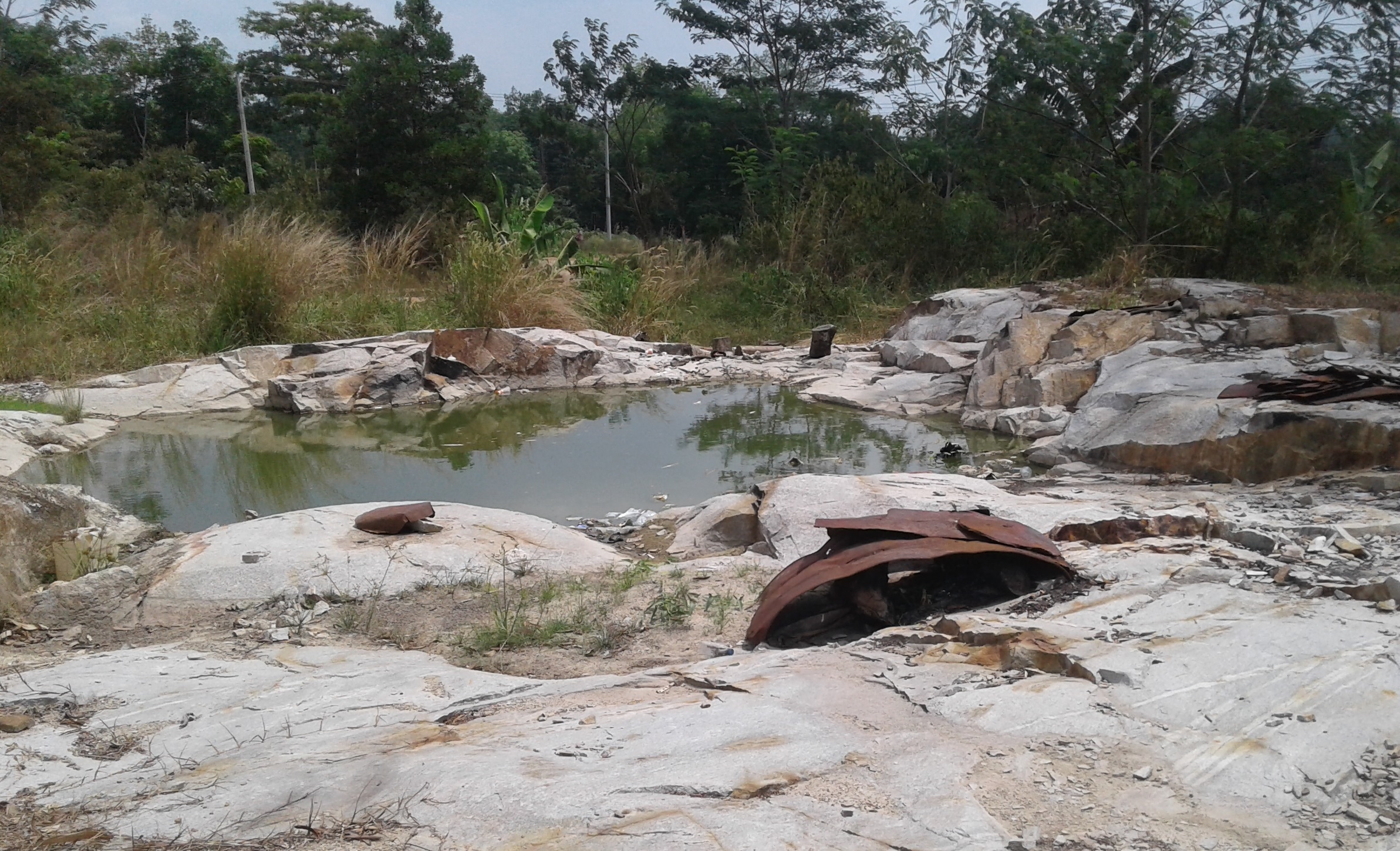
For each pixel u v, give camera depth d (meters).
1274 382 7.70
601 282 16.81
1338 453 6.56
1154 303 12.77
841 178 21.05
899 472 8.41
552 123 38.97
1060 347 10.76
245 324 13.52
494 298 14.65
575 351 13.23
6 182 21.03
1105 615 3.93
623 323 16.17
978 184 19.77
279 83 43.56
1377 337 9.32
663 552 6.37
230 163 35.44
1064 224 17.89
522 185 42.97
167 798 2.85
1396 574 4.16
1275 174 16.11
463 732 3.32
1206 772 2.72
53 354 12.54
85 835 2.61
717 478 8.42
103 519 6.45
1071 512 5.56
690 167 37.91
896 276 18.58
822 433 10.15
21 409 10.30
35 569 5.57
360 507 6.54
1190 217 16.62
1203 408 7.54
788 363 14.24
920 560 4.41
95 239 18.36
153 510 7.68
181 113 40.34
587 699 3.64
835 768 2.81
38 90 24.97
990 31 17.78
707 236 34.34
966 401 10.98
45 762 3.22
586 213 40.84
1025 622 3.90
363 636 4.77
